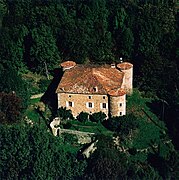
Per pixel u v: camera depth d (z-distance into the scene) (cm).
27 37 13988
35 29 13600
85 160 10906
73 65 13038
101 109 12075
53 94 13112
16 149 10938
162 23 13875
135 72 13662
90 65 13125
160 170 11200
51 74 13775
